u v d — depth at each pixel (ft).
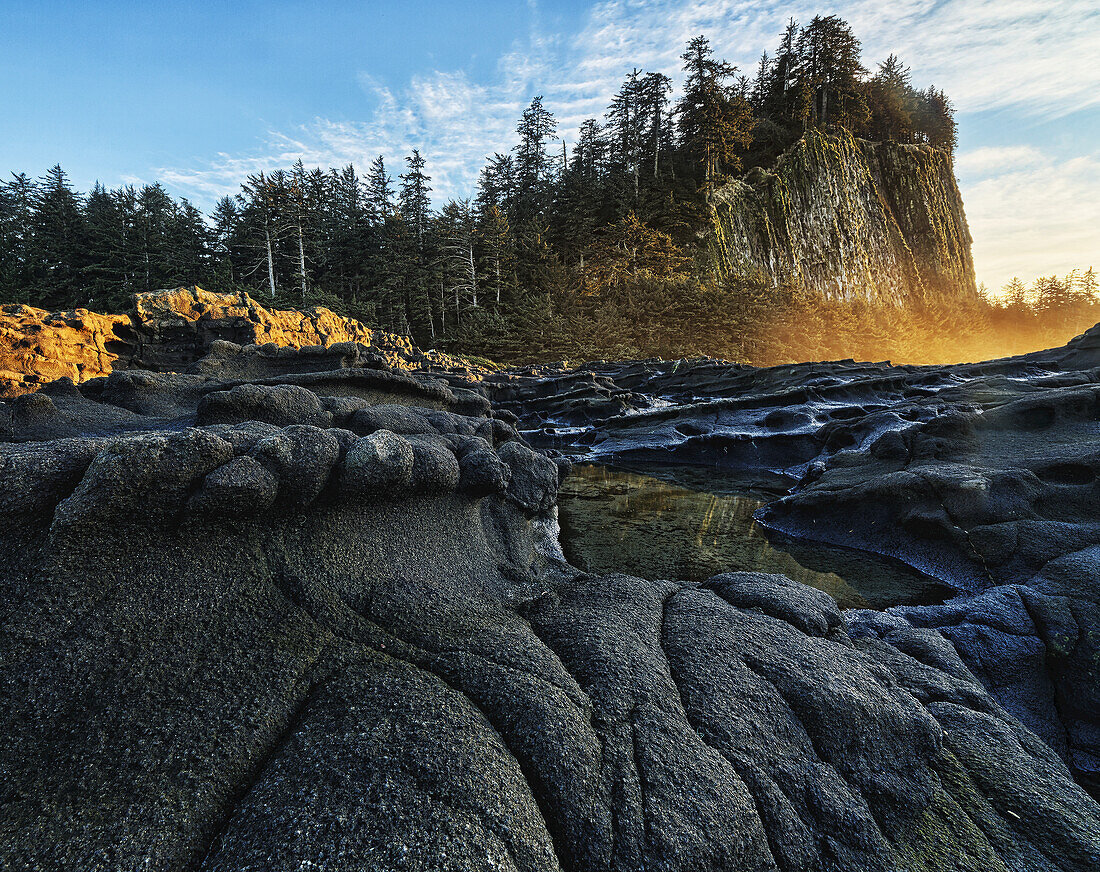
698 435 64.28
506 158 250.78
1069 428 31.55
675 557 27.91
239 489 9.47
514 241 214.07
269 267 169.99
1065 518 23.93
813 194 253.03
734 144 249.34
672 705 9.45
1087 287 385.70
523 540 18.03
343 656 9.12
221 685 7.88
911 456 33.58
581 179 219.00
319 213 209.05
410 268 183.52
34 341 43.47
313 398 20.26
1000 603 17.62
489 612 12.12
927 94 341.21
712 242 224.12
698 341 186.70
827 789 8.75
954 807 9.20
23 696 6.76
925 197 290.97
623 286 197.06
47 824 5.81
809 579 24.62
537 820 7.00
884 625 16.37
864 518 29.91
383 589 11.21
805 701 10.19
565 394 93.50
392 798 6.57
